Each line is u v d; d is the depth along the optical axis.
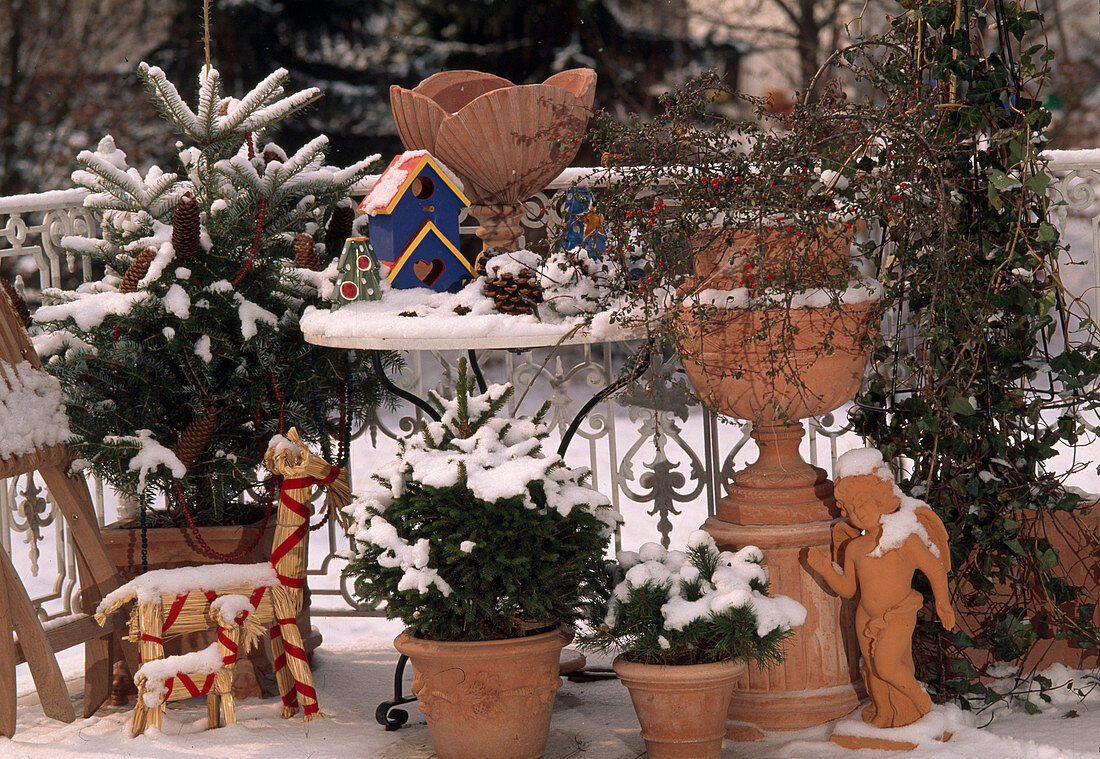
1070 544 3.30
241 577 3.36
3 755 3.20
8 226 4.11
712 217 2.92
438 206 3.46
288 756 3.14
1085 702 3.23
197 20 12.61
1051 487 3.26
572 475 3.06
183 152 3.89
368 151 12.37
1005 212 3.13
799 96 3.11
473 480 2.90
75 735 3.35
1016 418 3.28
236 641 3.31
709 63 13.45
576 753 3.11
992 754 2.86
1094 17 11.94
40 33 13.65
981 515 3.20
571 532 3.00
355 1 12.59
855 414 3.43
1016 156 3.06
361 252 3.35
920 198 3.02
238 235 3.63
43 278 4.15
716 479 4.03
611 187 3.02
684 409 4.02
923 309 3.24
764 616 2.82
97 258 3.82
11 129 13.64
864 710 3.06
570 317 3.09
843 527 3.05
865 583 2.97
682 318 2.96
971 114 3.08
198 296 3.54
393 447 8.01
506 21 12.97
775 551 3.10
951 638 3.22
